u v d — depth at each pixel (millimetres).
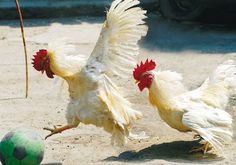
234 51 13422
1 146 6566
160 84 7426
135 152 7680
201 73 11617
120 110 7336
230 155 7453
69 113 7375
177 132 8422
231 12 16156
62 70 7379
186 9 16672
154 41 14484
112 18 7328
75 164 7301
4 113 9492
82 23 16656
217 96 7758
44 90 10734
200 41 14523
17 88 10906
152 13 17703
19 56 13219
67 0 17719
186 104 7414
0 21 16984
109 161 7309
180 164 7105
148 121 8945
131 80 11000
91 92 7219
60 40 7527
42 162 7387
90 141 8172
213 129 7211
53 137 8359
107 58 7359
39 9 17234
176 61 12625
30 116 9344
